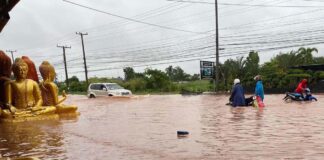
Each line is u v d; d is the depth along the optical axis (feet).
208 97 119.65
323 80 119.85
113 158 26.89
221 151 27.86
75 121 53.98
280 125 41.29
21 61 60.44
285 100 83.71
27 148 32.60
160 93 175.83
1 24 23.15
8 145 34.55
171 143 31.96
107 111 71.05
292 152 26.71
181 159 25.66
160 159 25.88
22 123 53.93
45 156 28.73
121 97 133.08
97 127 45.42
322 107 63.87
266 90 132.98
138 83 201.26
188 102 92.94
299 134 34.71
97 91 141.38
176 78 308.81
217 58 153.17
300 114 52.54
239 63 160.86
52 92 64.95
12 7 22.22
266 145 29.66
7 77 61.16
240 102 69.77
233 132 37.24
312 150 27.20
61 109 64.64
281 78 130.93
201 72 163.22
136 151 28.99
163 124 46.24
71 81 277.64
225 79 159.22
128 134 38.29
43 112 59.06
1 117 57.06
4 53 61.98
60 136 39.11
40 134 41.32
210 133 37.09
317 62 181.57
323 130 36.81
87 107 85.10
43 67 65.92
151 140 33.94
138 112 66.33
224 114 56.29
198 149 28.91
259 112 57.41
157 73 202.80
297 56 179.52
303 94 82.99
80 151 30.09
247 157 25.55
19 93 58.95
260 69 146.20
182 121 48.83
